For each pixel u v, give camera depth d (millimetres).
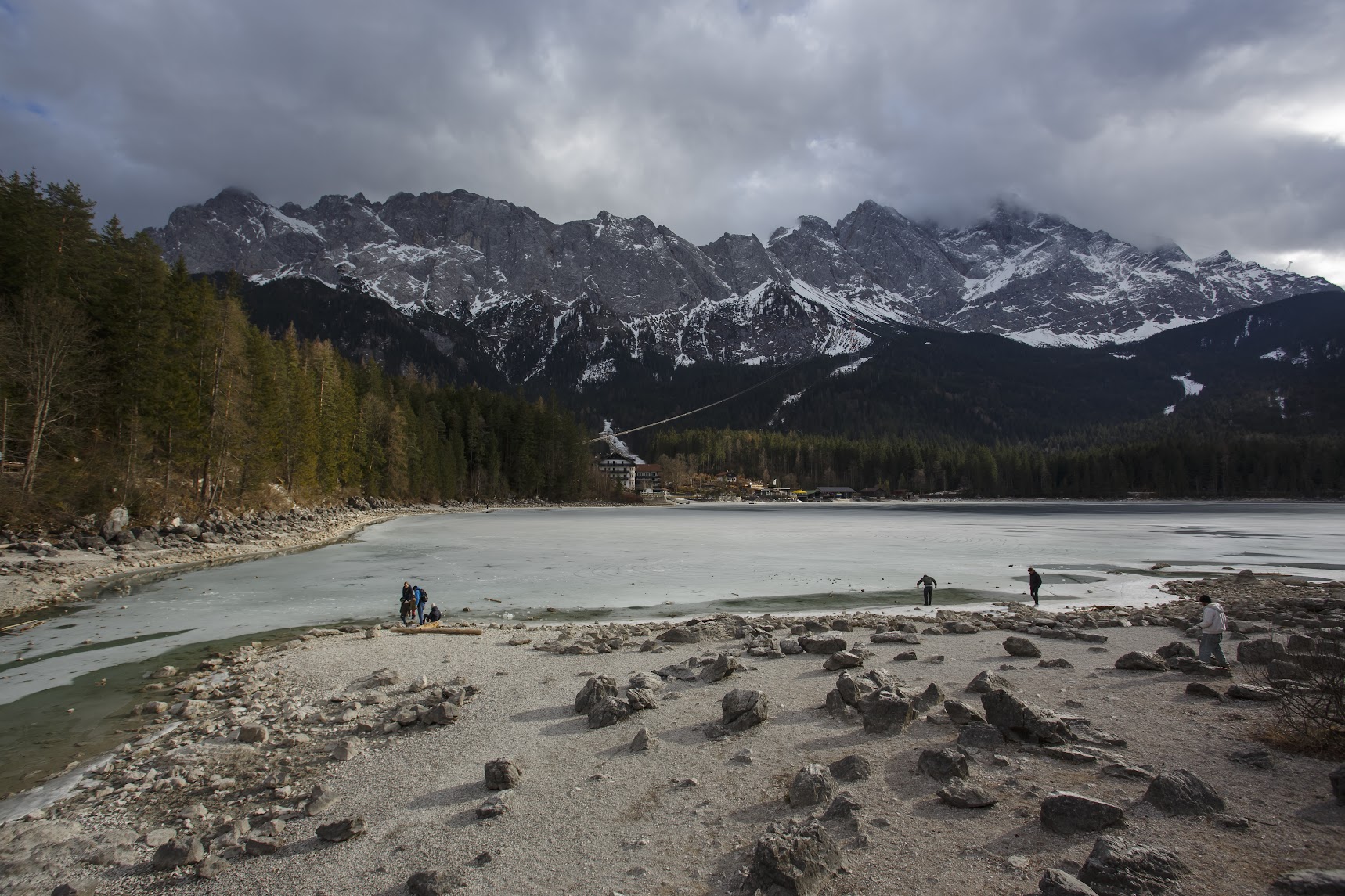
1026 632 21891
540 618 26922
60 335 44219
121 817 9438
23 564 33594
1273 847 6910
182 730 12945
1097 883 6250
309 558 45031
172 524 47594
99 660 18688
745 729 11594
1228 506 171250
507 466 151375
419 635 21594
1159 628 23016
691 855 7586
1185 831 7336
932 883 6637
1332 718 10055
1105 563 48469
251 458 61094
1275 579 38219
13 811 9719
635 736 11602
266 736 12258
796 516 124125
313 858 8016
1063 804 7602
